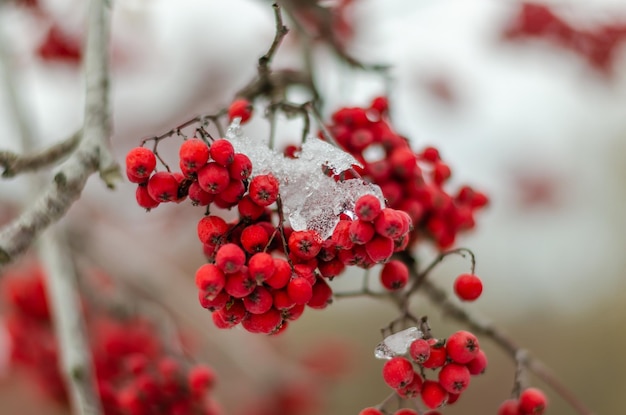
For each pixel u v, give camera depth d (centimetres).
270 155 145
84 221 430
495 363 641
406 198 178
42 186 277
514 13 371
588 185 629
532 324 689
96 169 159
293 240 134
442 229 188
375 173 173
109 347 284
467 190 200
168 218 475
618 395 680
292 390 416
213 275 129
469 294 166
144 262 414
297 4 258
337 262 142
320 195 141
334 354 472
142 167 135
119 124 444
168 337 282
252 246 136
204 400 242
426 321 151
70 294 237
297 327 659
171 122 444
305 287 133
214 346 423
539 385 595
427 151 195
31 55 349
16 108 300
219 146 133
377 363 637
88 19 189
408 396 149
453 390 145
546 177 528
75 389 208
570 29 365
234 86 440
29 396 455
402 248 148
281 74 213
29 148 294
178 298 409
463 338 145
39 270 346
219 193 137
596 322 696
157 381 238
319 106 222
